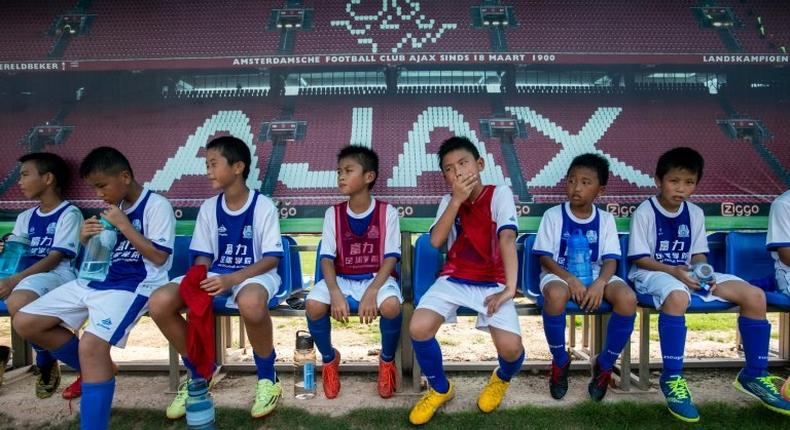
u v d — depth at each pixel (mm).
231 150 2566
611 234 2691
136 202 2574
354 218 2709
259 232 2619
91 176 2418
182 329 2344
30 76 4613
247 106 4980
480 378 2910
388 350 2549
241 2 4719
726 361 3021
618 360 3096
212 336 2287
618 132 5039
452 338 3738
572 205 2746
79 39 4598
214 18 4684
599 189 2707
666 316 2371
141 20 4660
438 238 2344
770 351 3348
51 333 2318
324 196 4316
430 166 4766
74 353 2398
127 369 3043
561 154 4965
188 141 4840
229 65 4645
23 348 3061
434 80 5098
